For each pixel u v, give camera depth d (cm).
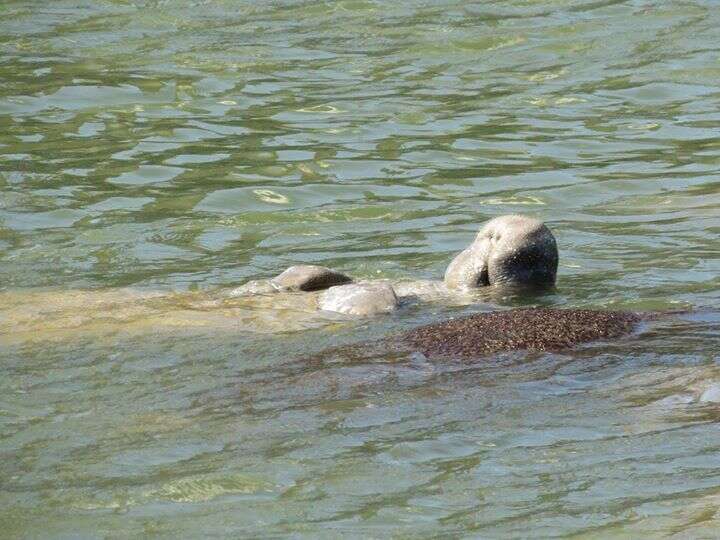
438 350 2773
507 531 2033
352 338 2917
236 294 3253
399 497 2158
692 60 6131
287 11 7100
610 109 5497
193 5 7206
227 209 4266
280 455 2320
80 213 4209
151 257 3756
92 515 2114
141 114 5475
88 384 2672
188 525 2077
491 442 2355
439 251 3800
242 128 5278
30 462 2312
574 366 2680
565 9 7012
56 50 6412
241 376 2695
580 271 3519
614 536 1998
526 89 5794
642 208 4209
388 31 6712
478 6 7112
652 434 2362
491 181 4569
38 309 3162
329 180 4591
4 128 5269
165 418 2492
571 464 2256
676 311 3028
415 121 5356
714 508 2070
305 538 2028
